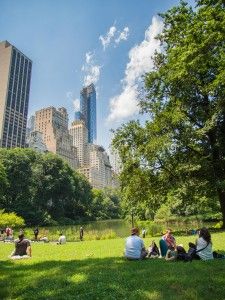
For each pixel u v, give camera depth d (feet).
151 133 101.14
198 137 92.27
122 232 195.42
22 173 369.09
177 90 95.96
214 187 95.09
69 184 424.05
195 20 77.05
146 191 106.52
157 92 103.86
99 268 34.45
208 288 24.80
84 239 137.90
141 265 35.27
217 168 94.99
